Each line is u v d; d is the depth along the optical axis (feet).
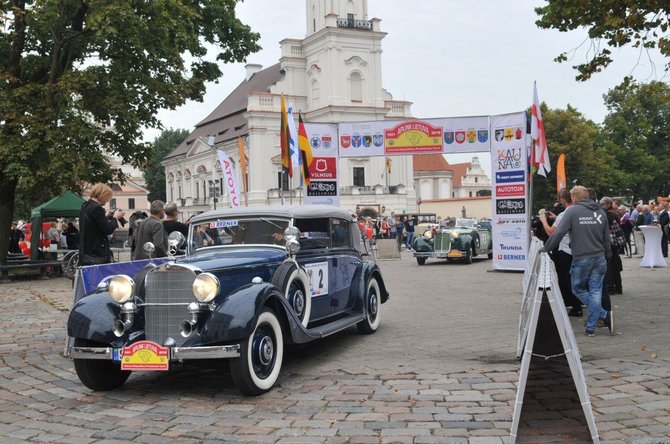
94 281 23.85
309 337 22.89
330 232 27.99
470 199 219.41
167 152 330.95
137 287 20.75
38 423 17.58
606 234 27.71
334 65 208.74
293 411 18.08
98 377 20.68
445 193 322.34
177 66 68.39
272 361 20.76
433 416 17.10
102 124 69.67
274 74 235.61
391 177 219.82
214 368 23.94
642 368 21.35
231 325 19.07
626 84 39.42
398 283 54.29
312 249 26.14
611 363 22.21
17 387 21.59
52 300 45.91
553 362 17.10
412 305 39.78
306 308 24.17
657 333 27.40
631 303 36.04
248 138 211.00
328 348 27.09
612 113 226.17
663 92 39.24
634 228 87.71
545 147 52.21
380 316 35.73
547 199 195.62
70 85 61.67
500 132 61.05
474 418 16.83
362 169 217.36
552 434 15.48
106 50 67.67
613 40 38.09
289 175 48.08
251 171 208.54
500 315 34.47
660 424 15.84
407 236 117.60
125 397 20.26
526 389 19.29
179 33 65.87
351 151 64.90
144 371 23.80
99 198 27.35
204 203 247.09
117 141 70.49
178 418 17.78
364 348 26.84
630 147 218.79
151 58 67.72
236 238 25.67
